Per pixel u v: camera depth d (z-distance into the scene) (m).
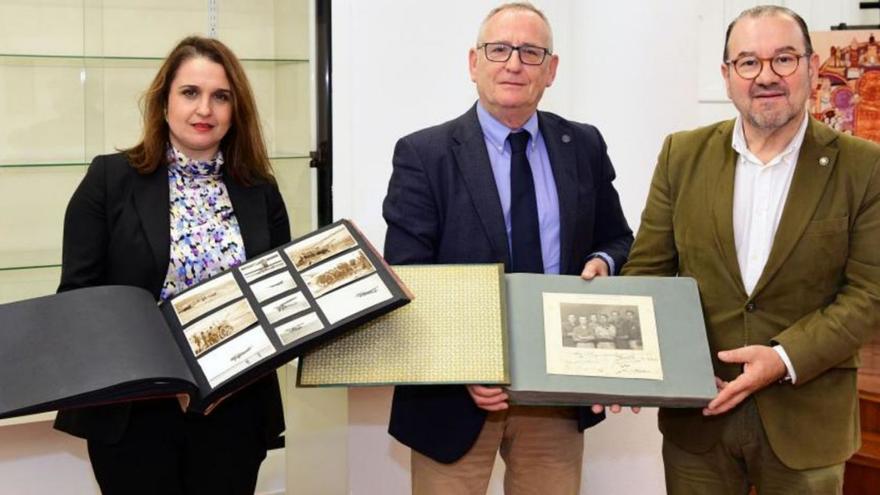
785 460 1.73
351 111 2.57
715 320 1.80
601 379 1.66
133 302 1.61
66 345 1.51
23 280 2.39
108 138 2.54
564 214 1.92
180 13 2.58
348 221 1.80
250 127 1.91
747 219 1.77
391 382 1.62
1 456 2.45
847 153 1.72
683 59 2.69
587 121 2.75
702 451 1.84
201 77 1.81
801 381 1.68
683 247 1.85
